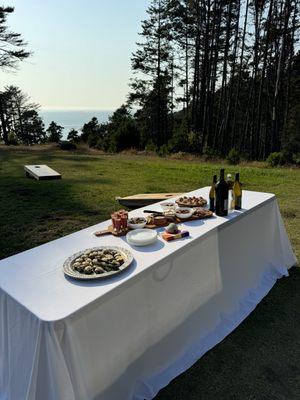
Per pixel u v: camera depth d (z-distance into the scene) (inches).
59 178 257.8
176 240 75.4
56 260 67.6
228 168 343.9
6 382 59.3
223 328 84.9
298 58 758.5
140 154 574.2
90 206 197.3
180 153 511.2
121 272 60.8
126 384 61.4
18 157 439.2
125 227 81.8
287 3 541.6
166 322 69.5
